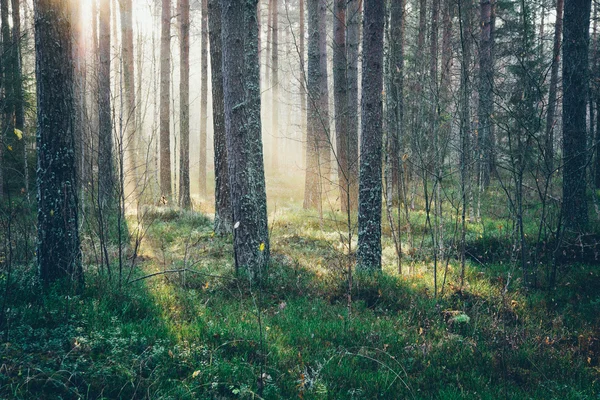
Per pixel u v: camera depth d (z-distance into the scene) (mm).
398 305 6887
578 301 7223
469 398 4445
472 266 8898
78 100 9297
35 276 5953
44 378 4016
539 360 5293
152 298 6234
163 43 18438
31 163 11922
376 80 8062
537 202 13281
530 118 7625
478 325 6164
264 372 4633
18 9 13883
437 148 8562
